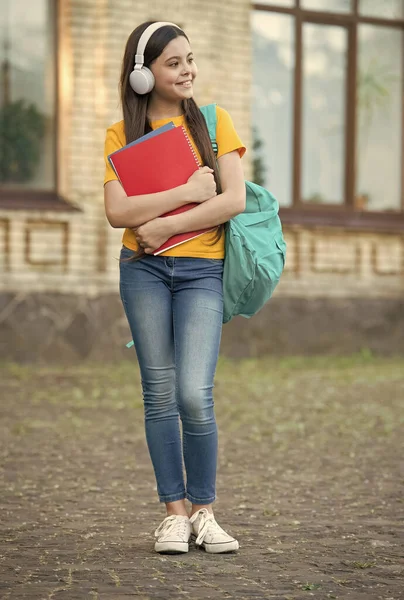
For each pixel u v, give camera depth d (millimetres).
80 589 4672
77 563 5176
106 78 16688
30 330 16078
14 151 16484
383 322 18953
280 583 4816
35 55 16562
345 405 12141
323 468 8242
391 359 18328
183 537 5422
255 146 18562
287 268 18312
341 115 19375
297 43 18797
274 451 9062
